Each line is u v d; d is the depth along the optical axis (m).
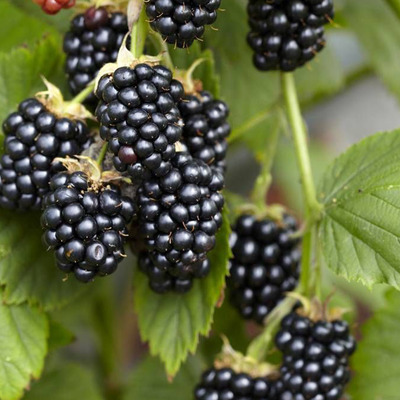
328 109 0.74
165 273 0.48
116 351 0.61
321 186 0.51
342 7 0.60
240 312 0.52
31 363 0.50
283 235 0.51
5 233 0.49
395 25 0.60
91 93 0.48
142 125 0.45
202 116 0.48
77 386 0.56
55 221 0.45
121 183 0.47
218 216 0.47
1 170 0.48
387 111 0.81
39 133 0.47
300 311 0.50
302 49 0.49
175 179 0.46
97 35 0.48
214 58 0.55
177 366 0.50
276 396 0.50
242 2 0.54
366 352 0.54
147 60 0.46
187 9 0.45
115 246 0.46
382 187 0.49
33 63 0.51
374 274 0.49
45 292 0.50
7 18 0.55
